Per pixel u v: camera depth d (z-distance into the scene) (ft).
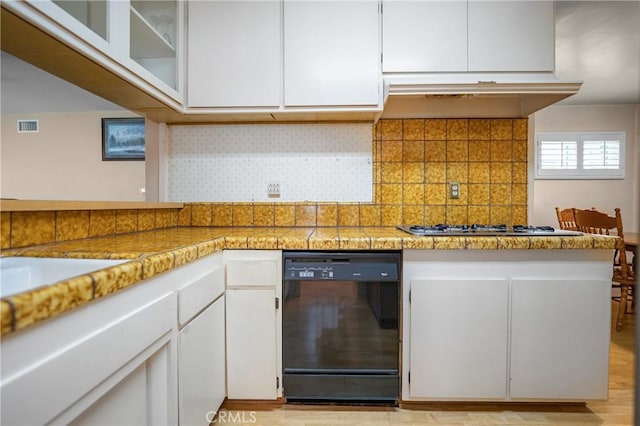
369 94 5.16
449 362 4.50
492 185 6.15
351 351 4.61
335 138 6.23
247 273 4.50
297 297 4.55
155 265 2.80
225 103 5.24
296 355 4.63
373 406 4.87
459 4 5.11
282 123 6.22
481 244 4.36
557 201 13.70
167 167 6.27
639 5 6.60
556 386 4.47
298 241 4.44
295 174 6.24
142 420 2.89
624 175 13.50
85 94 9.37
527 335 4.46
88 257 3.04
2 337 1.55
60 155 11.89
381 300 4.55
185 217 6.24
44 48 3.18
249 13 5.19
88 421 2.21
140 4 4.89
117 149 11.77
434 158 6.19
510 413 4.73
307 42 5.17
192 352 3.54
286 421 4.56
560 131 13.64
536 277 4.45
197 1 5.20
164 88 4.71
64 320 1.91
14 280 2.99
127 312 2.49
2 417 1.54
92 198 11.82
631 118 13.47
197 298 3.64
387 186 6.22
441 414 4.70
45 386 1.76
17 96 9.61
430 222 6.20
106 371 2.21
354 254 4.53
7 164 12.00
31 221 3.47
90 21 3.55
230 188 6.26
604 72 9.98
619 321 8.07
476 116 6.15
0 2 2.43
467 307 4.46
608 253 4.43
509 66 5.09
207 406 3.94
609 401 5.01
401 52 5.15
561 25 7.34
